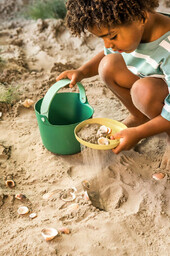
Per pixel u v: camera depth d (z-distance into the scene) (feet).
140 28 4.96
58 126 6.60
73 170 6.81
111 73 6.64
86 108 7.25
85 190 6.25
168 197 5.99
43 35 12.00
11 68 10.07
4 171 6.76
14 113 8.60
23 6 13.73
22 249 5.09
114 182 6.40
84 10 4.58
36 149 7.41
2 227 5.55
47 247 5.09
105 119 6.40
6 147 7.40
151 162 6.93
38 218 5.70
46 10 13.07
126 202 6.04
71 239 5.26
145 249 5.15
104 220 5.56
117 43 4.98
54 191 6.23
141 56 5.76
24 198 6.10
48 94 6.50
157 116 5.64
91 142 5.95
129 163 6.84
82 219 5.65
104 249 5.11
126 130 5.56
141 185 6.30
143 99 5.90
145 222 5.57
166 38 5.33
